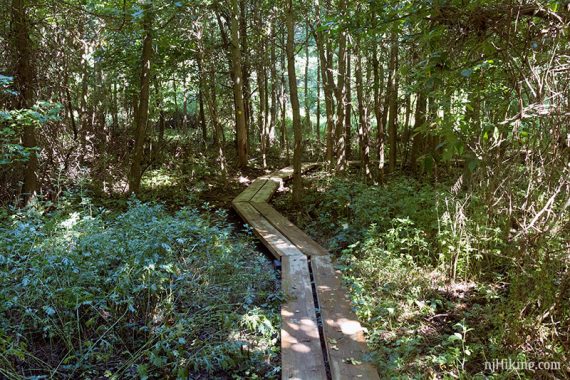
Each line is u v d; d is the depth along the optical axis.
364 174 9.84
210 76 13.52
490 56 2.71
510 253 3.91
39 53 7.98
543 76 2.48
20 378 3.38
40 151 8.12
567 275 3.34
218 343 3.88
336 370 3.48
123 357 3.90
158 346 3.65
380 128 9.66
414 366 3.60
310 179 11.84
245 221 8.21
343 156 11.38
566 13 2.42
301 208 9.07
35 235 4.81
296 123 8.94
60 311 4.05
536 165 2.74
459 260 5.24
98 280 4.23
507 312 3.93
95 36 9.70
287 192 11.02
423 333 4.23
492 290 4.68
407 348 3.65
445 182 7.40
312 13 11.66
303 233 7.23
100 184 9.78
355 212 7.34
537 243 3.17
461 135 2.75
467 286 5.12
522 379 3.33
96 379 3.62
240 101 13.70
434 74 2.72
